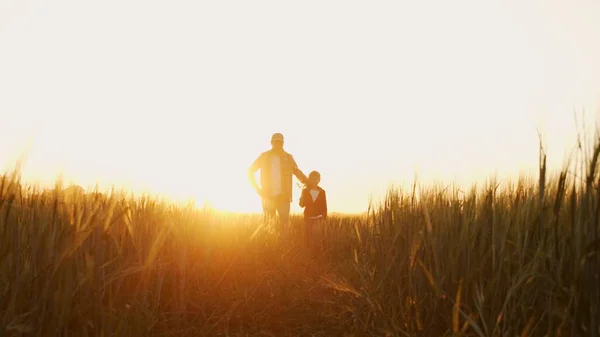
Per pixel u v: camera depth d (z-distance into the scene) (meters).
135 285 2.76
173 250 3.09
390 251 2.81
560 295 1.75
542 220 1.93
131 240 2.87
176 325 2.75
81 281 2.00
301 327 3.13
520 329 1.96
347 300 3.39
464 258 2.21
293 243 6.50
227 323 2.91
